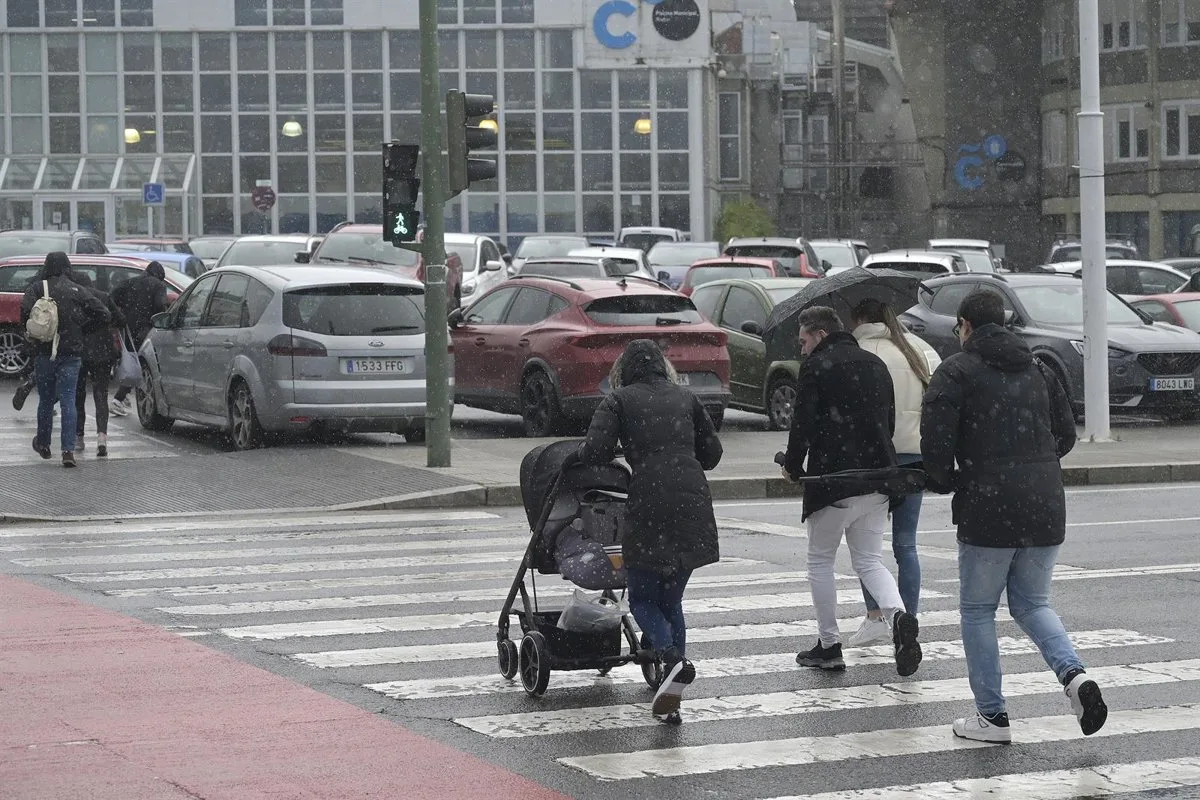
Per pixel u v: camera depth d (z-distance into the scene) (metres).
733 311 50.81
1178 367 50.00
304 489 36.50
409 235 38.81
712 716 18.17
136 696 18.73
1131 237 140.12
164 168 125.12
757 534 31.77
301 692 19.05
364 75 128.50
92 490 36.31
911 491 19.69
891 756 16.58
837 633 20.38
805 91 155.00
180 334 45.25
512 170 129.25
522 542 30.72
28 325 38.84
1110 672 20.14
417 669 20.33
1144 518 34.06
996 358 16.70
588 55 128.38
